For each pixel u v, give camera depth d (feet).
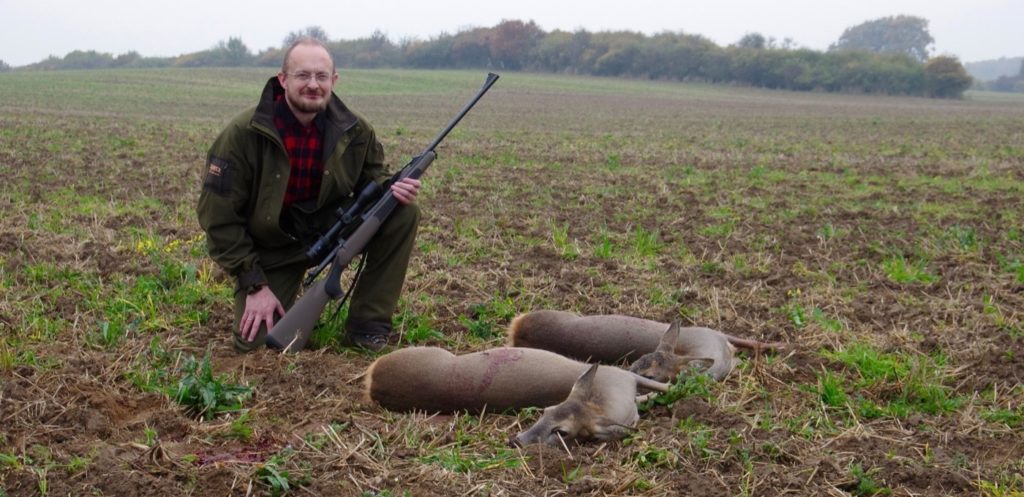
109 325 21.33
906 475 15.56
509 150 72.84
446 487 14.64
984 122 141.79
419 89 223.30
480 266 29.58
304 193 21.18
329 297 20.68
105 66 376.27
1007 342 22.77
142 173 49.78
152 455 14.97
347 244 20.66
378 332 21.52
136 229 33.17
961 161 70.90
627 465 15.42
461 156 66.54
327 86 20.42
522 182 51.16
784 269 30.55
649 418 17.67
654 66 328.70
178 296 24.47
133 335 21.54
